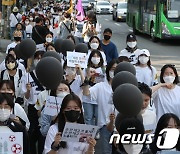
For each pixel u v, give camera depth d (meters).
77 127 5.46
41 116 7.58
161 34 28.81
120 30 39.38
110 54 12.66
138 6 34.72
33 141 8.45
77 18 21.12
